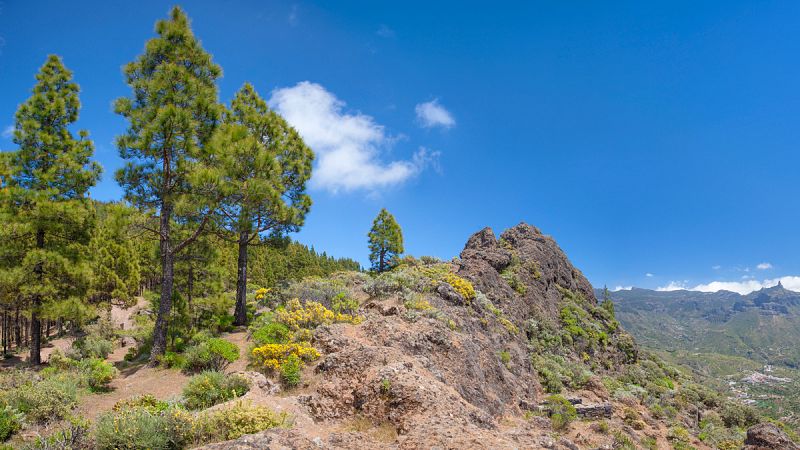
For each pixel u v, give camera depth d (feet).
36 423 39.37
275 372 50.72
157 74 71.00
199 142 76.23
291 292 87.61
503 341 93.40
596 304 187.21
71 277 77.25
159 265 98.84
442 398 37.76
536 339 114.01
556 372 95.71
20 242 76.23
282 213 85.66
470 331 82.12
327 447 29.25
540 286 142.51
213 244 92.68
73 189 81.46
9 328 115.34
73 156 80.33
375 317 70.28
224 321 86.07
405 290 88.99
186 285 94.58
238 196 76.43
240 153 74.59
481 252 149.59
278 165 79.00
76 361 63.41
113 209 67.92
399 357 47.80
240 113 97.96
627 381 120.88
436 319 75.05
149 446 29.84
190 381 46.19
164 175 73.00
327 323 65.77
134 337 95.96
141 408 36.63
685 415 101.60
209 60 77.15
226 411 33.32
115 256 156.25
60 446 31.65
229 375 47.83
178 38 73.82
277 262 259.19
